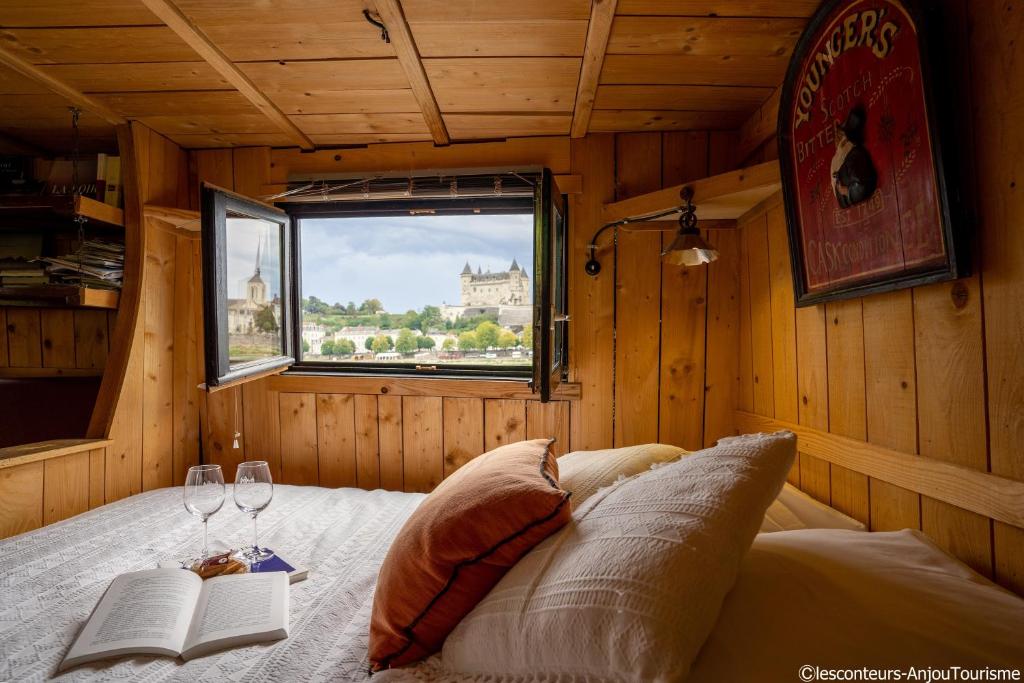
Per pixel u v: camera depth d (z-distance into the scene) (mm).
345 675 913
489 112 2170
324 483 2537
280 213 2430
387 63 1827
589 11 1545
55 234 2572
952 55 1072
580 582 743
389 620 922
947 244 1055
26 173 2488
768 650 699
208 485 1289
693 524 768
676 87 1956
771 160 1907
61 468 1971
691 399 2320
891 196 1207
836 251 1443
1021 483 950
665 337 2328
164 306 2447
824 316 1619
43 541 1499
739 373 2275
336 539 1506
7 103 2119
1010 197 963
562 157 2383
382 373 2576
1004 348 989
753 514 828
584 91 1964
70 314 2598
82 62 1840
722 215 2225
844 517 1443
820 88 1441
